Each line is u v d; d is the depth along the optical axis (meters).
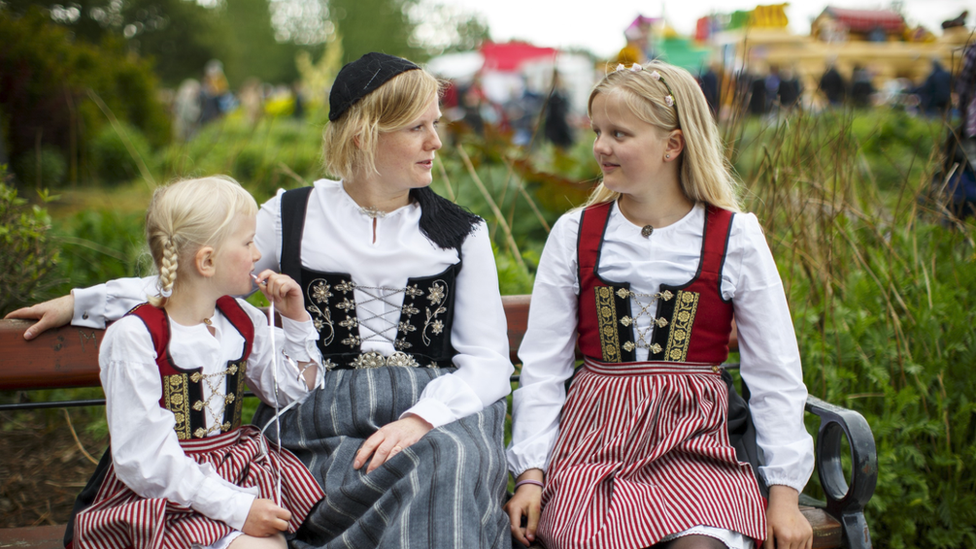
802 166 2.75
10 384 1.69
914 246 2.53
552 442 1.74
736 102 2.71
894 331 2.36
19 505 2.48
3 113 5.92
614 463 1.58
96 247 3.43
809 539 1.53
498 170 4.60
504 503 1.67
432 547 1.33
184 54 29.33
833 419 1.66
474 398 1.65
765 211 2.63
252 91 11.30
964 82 2.98
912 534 2.18
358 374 1.70
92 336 1.73
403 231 1.76
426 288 1.75
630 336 1.71
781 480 1.60
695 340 1.70
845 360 2.33
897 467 2.20
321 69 12.10
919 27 7.40
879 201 2.93
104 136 6.85
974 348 2.25
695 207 1.74
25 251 2.54
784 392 1.66
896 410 2.20
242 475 1.53
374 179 1.74
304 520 1.53
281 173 5.26
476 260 1.80
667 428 1.62
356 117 1.67
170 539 1.38
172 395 1.47
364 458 1.52
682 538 1.46
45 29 7.02
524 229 4.20
